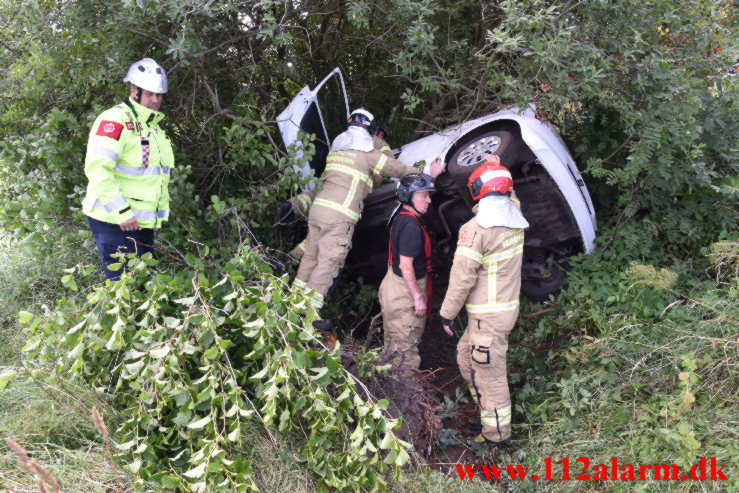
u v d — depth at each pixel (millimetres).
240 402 2779
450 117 5176
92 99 4316
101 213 3342
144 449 2689
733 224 4102
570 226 4207
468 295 3604
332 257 4195
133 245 3559
